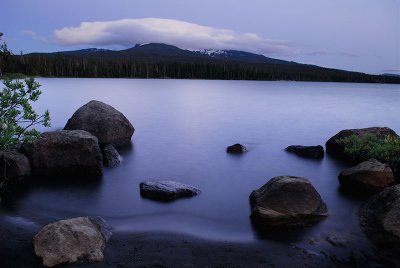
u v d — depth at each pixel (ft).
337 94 328.08
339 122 127.13
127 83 438.40
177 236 35.37
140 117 130.93
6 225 36.47
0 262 29.60
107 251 31.73
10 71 424.87
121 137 75.87
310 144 85.25
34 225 36.94
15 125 46.50
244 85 490.90
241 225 38.04
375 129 69.77
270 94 296.10
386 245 33.17
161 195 45.52
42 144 51.62
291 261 31.35
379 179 46.37
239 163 65.41
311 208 38.19
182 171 59.67
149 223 38.34
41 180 51.19
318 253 32.65
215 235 35.78
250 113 150.41
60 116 119.96
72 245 30.19
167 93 277.64
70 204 43.29
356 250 32.96
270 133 100.53
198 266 30.14
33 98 49.55
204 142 85.40
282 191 38.45
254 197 41.98
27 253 30.86
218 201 45.11
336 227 36.86
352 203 43.91
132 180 53.72
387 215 34.53
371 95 325.01
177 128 106.22
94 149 54.19
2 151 49.70
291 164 64.75
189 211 41.70
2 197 44.39
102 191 48.11
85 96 214.28
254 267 30.27
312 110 169.37
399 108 190.19
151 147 78.07
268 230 36.70
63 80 460.14
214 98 237.86
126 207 42.65
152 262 30.42
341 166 63.05
